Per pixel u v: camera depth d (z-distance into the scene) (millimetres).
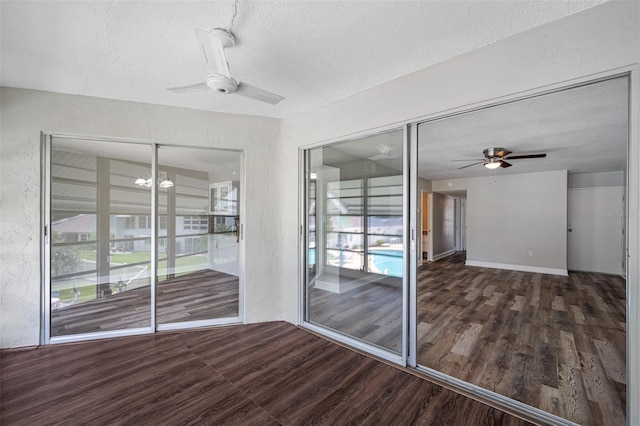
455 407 1901
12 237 2641
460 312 3705
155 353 2613
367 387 2119
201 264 3336
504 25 1779
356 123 2746
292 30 1829
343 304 3014
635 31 1543
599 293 4586
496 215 6848
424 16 1702
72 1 1566
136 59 2174
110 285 3062
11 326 2654
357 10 1652
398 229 2516
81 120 2816
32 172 2693
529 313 3652
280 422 1768
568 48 1721
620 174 5988
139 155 3084
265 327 3215
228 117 3256
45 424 1736
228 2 1578
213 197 3361
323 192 3211
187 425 1735
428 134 3664
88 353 2604
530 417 1807
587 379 2197
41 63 2221
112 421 1764
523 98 1893
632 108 1559
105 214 3035
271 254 3398
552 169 6070
